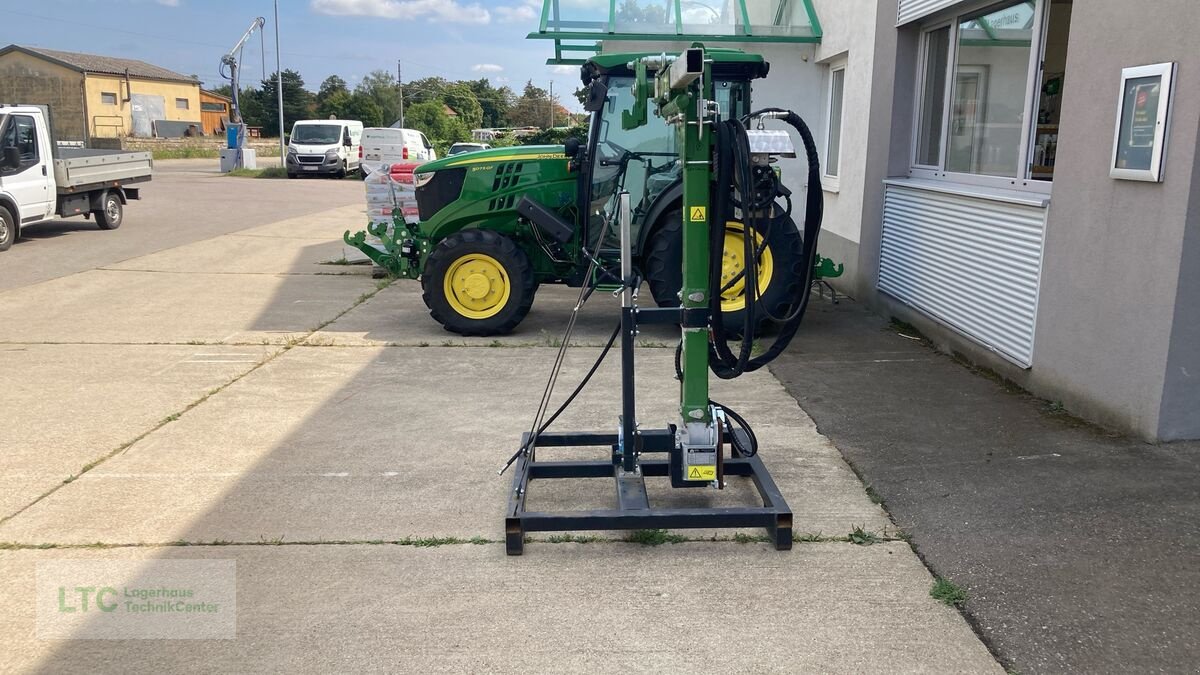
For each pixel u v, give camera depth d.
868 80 7.96
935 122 7.15
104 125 50.78
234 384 5.79
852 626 2.88
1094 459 4.10
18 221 12.09
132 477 4.18
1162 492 3.71
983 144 6.25
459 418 5.07
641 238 6.87
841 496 3.87
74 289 9.25
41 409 5.24
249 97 84.31
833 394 5.33
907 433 4.61
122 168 14.54
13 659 2.75
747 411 5.04
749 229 3.40
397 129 29.36
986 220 5.71
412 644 2.82
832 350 6.42
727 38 9.69
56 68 48.97
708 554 3.39
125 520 3.71
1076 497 3.71
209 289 9.36
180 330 7.41
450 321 7.11
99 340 7.04
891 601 3.03
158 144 47.59
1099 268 4.53
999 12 5.95
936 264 6.50
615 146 6.88
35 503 3.89
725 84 6.90
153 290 9.25
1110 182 4.42
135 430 4.87
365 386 5.75
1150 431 4.21
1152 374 4.17
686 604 3.03
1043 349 5.08
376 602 3.07
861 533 3.50
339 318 7.94
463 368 6.21
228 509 3.82
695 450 3.66
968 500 3.75
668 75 3.52
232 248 12.45
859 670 2.64
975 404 5.06
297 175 31.27
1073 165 4.73
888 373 5.79
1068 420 4.69
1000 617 2.88
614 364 6.34
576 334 7.31
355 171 32.88
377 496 3.96
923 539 3.44
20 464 4.36
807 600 3.04
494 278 7.11
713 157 3.54
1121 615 2.87
